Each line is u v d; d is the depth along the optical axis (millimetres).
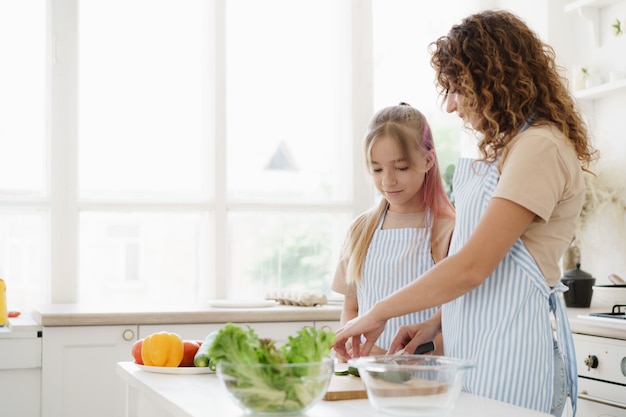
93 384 2914
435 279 1590
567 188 1637
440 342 2020
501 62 1667
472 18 1730
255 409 1302
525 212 1575
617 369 2412
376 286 2227
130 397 1890
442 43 1771
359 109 3768
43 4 3465
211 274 3582
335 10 3830
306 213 3740
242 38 3693
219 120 3590
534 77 1686
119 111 3555
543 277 1649
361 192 3762
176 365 1845
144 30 3596
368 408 1421
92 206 3455
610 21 3318
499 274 1667
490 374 1651
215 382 1693
